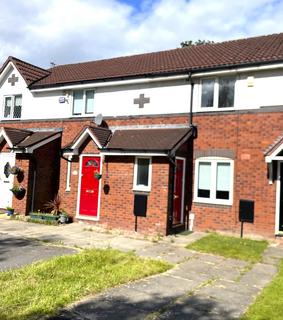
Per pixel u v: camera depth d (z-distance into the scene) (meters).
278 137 12.10
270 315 5.73
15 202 15.93
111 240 11.61
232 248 10.66
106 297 6.34
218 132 13.16
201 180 13.44
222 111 13.10
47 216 14.47
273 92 12.36
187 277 7.80
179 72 13.79
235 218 12.64
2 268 7.87
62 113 16.95
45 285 6.64
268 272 8.45
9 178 16.50
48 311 5.55
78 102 16.70
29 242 10.78
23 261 8.55
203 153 13.38
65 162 15.55
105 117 15.61
